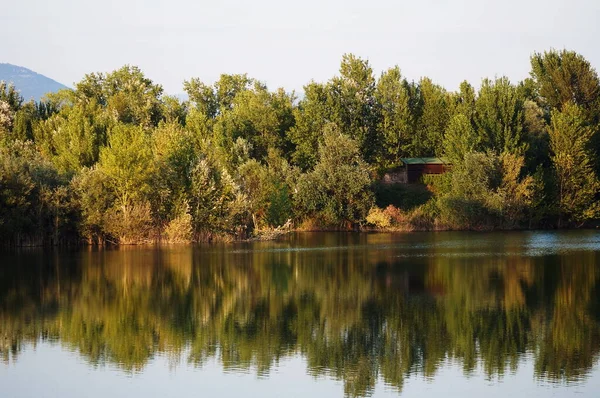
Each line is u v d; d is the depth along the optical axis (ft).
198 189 230.27
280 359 87.66
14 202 204.33
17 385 77.92
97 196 217.36
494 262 173.17
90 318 110.32
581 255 188.14
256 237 244.22
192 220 230.48
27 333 101.04
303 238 250.16
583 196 293.23
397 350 91.45
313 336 98.27
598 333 98.63
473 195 286.87
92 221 215.10
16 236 211.41
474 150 303.27
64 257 186.60
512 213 288.71
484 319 107.76
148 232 223.30
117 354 89.92
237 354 89.71
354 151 290.15
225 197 236.84
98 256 188.96
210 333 100.42
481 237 250.98
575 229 292.20
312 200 286.05
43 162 227.20
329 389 76.33
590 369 82.43
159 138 239.50
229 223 233.76
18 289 136.05
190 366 84.64
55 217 212.84
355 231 285.64
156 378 80.12
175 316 111.65
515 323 105.09
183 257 186.60
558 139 297.53
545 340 95.25
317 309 116.26
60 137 275.39
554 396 73.51
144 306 119.55
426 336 97.96
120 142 219.41
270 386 77.30
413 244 223.71
